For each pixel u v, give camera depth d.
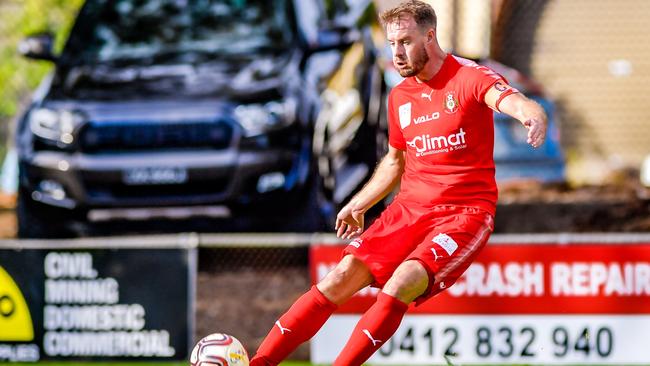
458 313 28.52
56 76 34.62
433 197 18.06
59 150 33.72
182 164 33.44
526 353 28.48
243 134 33.34
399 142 18.92
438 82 17.84
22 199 34.00
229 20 35.06
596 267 28.48
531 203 36.38
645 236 28.97
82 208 33.66
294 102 33.53
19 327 29.56
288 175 33.34
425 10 17.62
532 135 16.11
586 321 28.50
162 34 35.03
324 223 33.69
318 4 35.34
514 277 28.48
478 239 17.81
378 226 18.44
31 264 29.58
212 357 18.41
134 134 33.62
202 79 33.97
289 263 31.92
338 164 34.12
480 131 17.83
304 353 29.34
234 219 33.34
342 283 18.28
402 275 17.36
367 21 35.59
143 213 33.59
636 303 28.48
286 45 34.56
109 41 35.09
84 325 29.53
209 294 31.53
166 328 29.48
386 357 28.56
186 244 29.59
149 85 34.00
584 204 36.53
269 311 31.72
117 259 29.52
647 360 28.50
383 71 35.34
